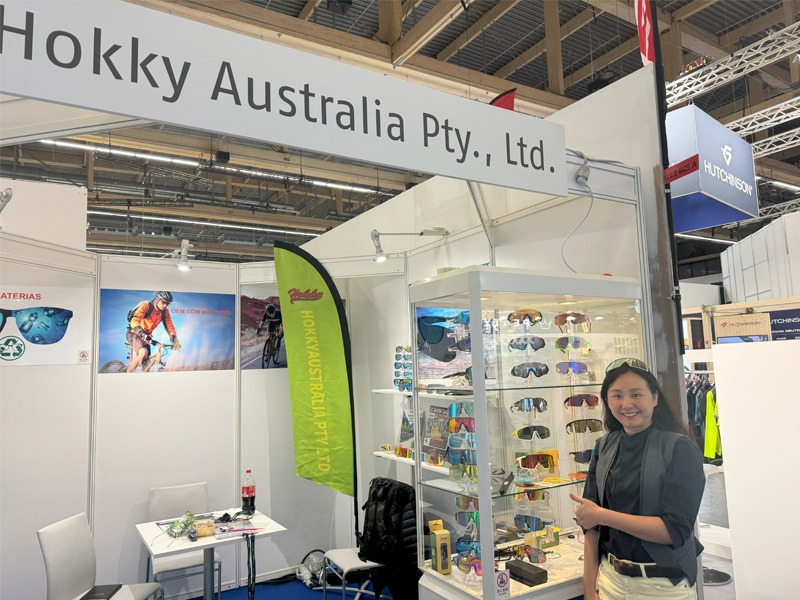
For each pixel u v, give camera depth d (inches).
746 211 144.5
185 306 181.0
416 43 185.9
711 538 130.6
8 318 144.4
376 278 194.1
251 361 191.0
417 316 105.2
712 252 552.4
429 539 101.4
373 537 153.3
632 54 267.1
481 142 66.0
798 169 386.0
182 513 168.7
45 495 150.0
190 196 373.7
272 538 185.9
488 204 140.7
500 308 90.1
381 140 58.1
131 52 46.4
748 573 111.7
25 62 42.6
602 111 121.2
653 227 110.2
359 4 215.5
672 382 106.3
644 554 78.0
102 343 166.4
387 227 189.3
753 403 111.4
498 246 140.6
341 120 55.8
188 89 48.4
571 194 99.1
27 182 159.2
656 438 81.5
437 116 62.6
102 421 164.6
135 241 475.8
